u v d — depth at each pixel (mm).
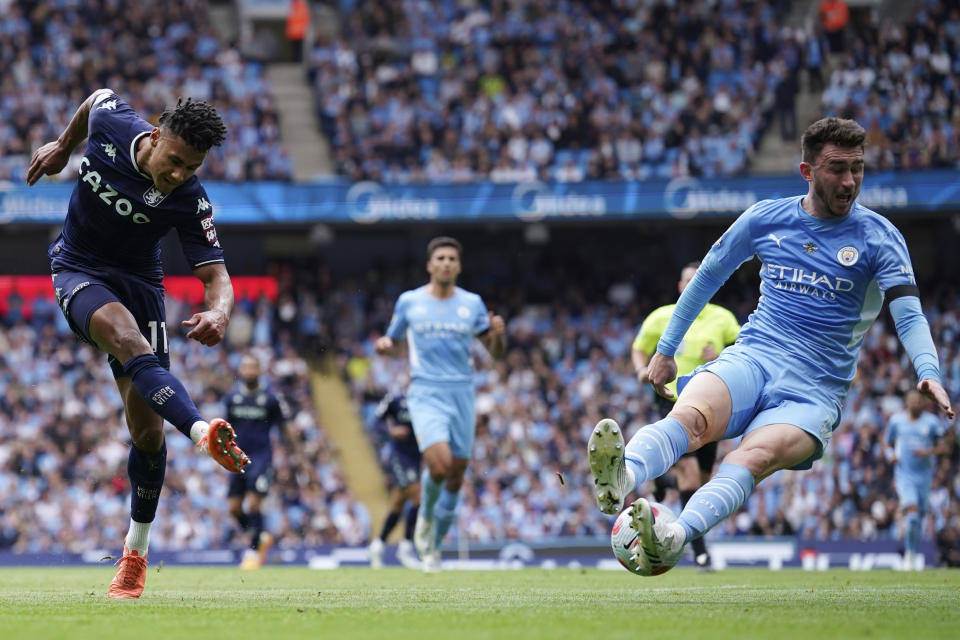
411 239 40844
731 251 7742
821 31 40969
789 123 39625
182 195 7832
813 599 8422
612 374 35500
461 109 39125
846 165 7242
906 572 17375
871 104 39219
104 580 13477
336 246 40625
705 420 7137
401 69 39656
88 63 37906
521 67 40312
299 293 38125
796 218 7566
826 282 7445
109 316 7527
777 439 7129
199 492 28781
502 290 38938
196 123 7398
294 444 24828
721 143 38344
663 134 38625
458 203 34656
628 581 12977
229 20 45812
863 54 40125
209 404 33375
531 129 38156
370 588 10906
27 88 36750
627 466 6613
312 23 45000
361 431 35031
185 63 39375
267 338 36656
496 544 25875
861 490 28656
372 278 40531
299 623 5996
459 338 15609
